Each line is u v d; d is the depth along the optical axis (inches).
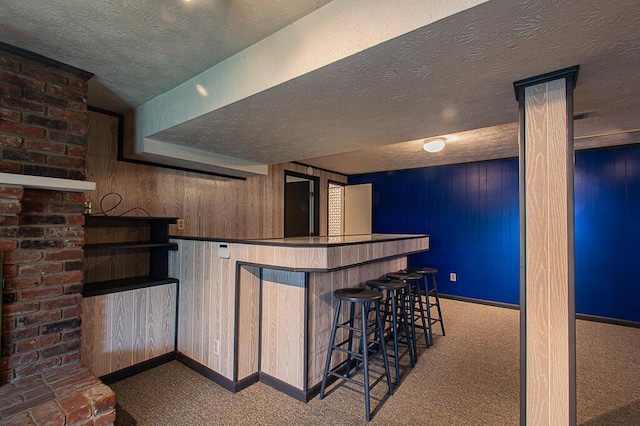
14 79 71.1
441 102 75.9
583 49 52.5
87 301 90.7
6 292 68.7
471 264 197.8
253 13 59.3
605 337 137.0
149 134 102.5
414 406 85.0
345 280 106.6
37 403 62.4
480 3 41.8
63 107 78.6
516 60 56.1
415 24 47.4
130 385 94.5
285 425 76.4
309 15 60.0
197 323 104.2
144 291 104.0
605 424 78.3
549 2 40.8
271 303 96.0
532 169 61.6
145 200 122.6
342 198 250.2
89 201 105.3
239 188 164.1
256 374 97.3
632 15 43.1
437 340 133.9
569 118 58.8
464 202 201.5
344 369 104.5
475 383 97.6
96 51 72.3
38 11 58.1
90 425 62.6
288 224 227.8
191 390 92.0
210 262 100.7
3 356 68.1
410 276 124.4
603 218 158.4
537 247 60.2
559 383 57.4
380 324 98.1
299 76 62.0
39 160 74.6
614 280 155.6
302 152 128.3
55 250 76.3
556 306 58.1
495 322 157.8
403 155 180.4
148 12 58.6
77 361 79.1
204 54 73.9
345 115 85.0
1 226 67.3
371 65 57.9
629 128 123.1
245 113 82.5
